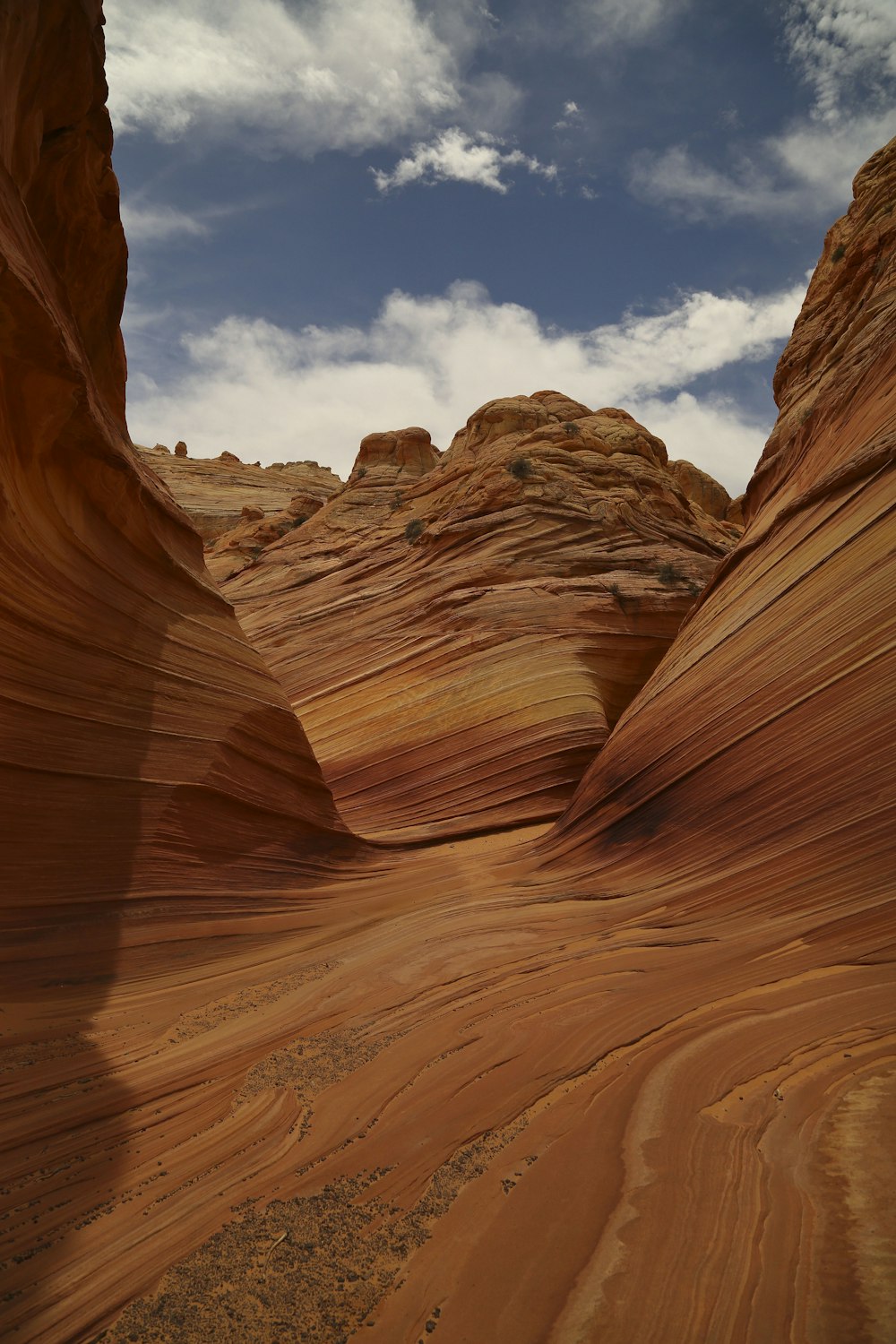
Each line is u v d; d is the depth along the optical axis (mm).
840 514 9922
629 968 7188
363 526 35250
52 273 8062
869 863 7207
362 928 9312
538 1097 5059
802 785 8281
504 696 17938
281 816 11023
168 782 8961
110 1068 5410
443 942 8391
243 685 11109
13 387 7102
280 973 7805
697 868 8945
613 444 27453
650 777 10844
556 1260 3527
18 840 6910
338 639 21859
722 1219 3715
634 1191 3977
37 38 6984
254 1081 5410
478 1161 4371
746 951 7098
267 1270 3533
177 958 7695
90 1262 3553
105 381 10680
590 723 17312
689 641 12797
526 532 22594
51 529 8164
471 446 29391
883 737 7648
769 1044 5480
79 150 8359
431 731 17828
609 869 10234
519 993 6828
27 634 7484
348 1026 6332
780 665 9422
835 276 16734
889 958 6480
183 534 11766
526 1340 3098
